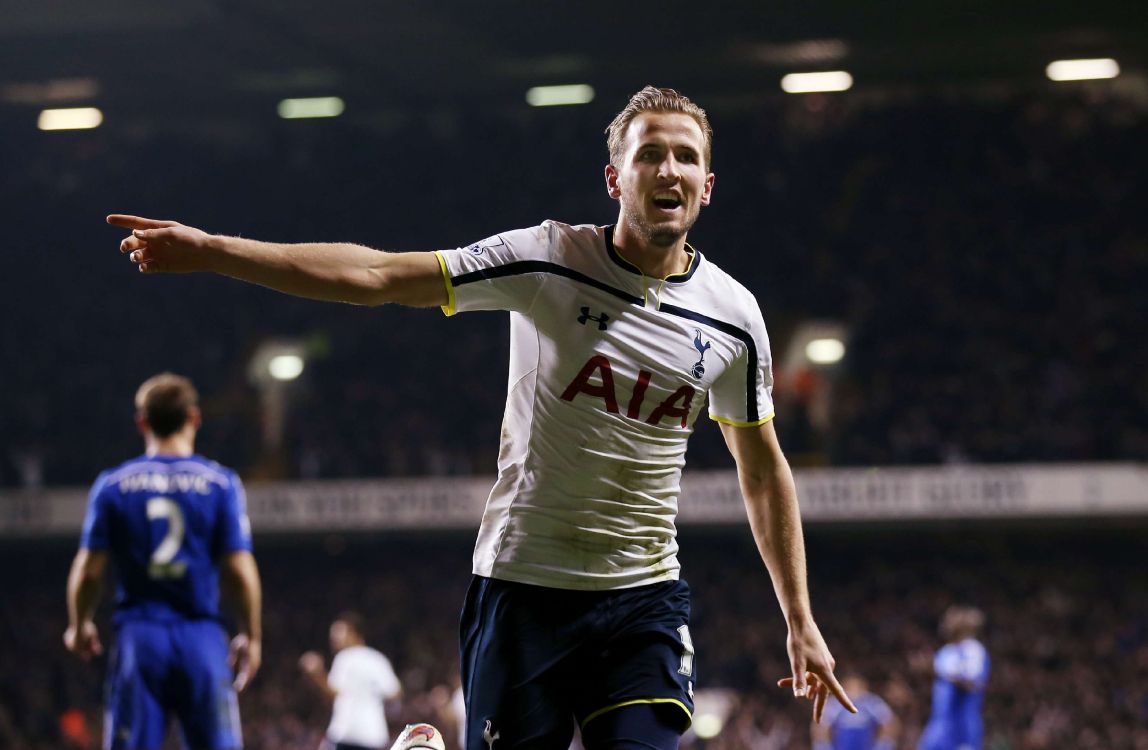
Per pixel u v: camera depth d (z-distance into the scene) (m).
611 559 3.07
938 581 23.22
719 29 24.34
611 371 2.99
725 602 23.17
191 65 26.98
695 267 3.14
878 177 28.28
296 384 26.47
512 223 28.98
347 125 31.14
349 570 25.92
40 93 28.89
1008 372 24.12
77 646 5.20
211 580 5.19
